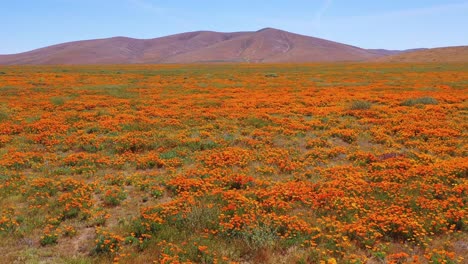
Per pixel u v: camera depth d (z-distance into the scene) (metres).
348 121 22.86
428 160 14.51
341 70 76.00
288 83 48.75
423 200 10.12
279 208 10.06
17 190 11.59
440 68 74.81
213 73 67.62
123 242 8.47
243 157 15.33
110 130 20.48
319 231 8.78
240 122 22.83
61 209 10.17
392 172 12.82
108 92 37.88
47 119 22.81
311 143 17.66
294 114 25.53
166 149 16.95
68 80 51.00
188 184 11.79
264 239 8.31
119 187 12.05
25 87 41.44
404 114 24.52
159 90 40.31
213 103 30.28
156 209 9.96
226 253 7.96
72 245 8.51
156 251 8.05
